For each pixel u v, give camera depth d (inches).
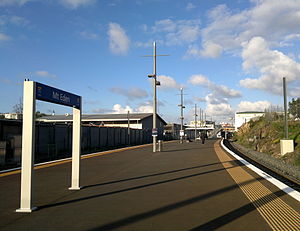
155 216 231.0
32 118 259.1
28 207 252.7
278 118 1387.8
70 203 277.6
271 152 922.7
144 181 394.3
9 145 643.5
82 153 973.8
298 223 209.9
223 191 319.0
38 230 202.8
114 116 2534.5
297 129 1039.6
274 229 198.2
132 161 668.7
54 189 346.0
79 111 355.9
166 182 383.6
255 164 661.9
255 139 1264.8
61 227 208.5
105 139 1363.2
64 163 644.7
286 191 309.9
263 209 246.1
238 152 1071.6
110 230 200.1
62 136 966.4
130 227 205.6
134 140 1859.0
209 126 4771.2
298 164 652.7
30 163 256.7
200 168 517.7
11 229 205.3
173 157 751.1
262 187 337.7
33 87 259.9
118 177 432.8
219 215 231.1
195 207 255.9
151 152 962.7
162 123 2972.4
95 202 280.2
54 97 296.2
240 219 220.2
